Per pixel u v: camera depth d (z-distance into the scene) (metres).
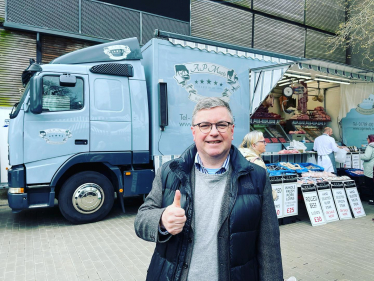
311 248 3.79
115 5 8.59
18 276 3.01
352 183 5.49
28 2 7.48
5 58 7.32
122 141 4.94
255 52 6.21
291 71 6.91
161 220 1.25
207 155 1.40
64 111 4.54
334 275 3.03
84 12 8.20
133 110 5.03
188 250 1.31
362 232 4.46
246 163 1.43
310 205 4.94
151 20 9.13
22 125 4.30
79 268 3.21
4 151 7.02
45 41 7.81
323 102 9.94
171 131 5.22
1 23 7.25
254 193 1.40
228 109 1.43
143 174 5.07
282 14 11.55
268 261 1.40
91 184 4.84
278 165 5.91
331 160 6.66
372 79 6.95
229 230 1.31
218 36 10.28
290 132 8.78
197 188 1.42
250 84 6.14
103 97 4.82
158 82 5.08
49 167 4.44
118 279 2.95
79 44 8.28
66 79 4.43
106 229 4.61
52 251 3.69
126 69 5.01
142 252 3.68
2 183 6.98
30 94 4.23
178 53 5.30
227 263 1.29
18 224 4.90
